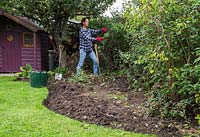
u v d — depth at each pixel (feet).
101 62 36.47
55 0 37.06
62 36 41.65
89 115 18.45
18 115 18.52
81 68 33.81
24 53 44.73
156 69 17.46
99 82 29.89
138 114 18.15
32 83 28.86
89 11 39.58
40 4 37.76
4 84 30.50
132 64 28.63
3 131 15.61
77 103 20.99
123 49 35.19
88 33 32.78
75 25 43.09
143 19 17.17
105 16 40.29
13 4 38.45
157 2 16.48
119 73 32.76
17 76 34.73
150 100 18.31
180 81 16.57
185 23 15.98
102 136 14.94
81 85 27.63
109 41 35.73
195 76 16.07
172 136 14.88
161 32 16.84
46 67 47.62
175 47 16.81
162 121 16.72
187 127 15.99
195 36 16.33
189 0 16.79
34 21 43.83
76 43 43.21
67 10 38.73
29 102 22.43
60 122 17.16
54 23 41.09
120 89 26.50
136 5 19.10
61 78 32.35
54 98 23.48
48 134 15.23
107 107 19.92
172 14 16.96
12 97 24.00
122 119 17.44
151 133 15.34
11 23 44.21
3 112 19.35
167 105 17.16
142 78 24.06
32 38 45.03
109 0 39.96
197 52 15.51
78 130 15.84
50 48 49.80
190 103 16.67
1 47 44.04
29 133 15.37
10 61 44.39
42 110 20.03
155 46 17.21
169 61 16.74
